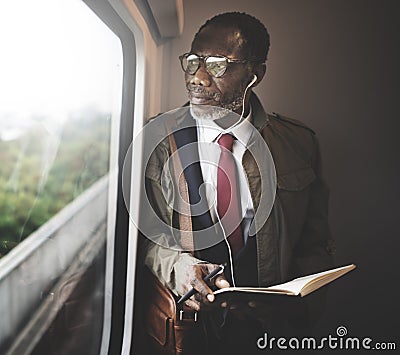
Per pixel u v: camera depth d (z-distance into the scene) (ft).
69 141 4.35
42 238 3.85
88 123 4.80
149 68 5.50
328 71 5.82
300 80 5.80
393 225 5.86
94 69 4.84
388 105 5.87
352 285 5.89
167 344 5.39
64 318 4.36
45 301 3.94
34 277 3.73
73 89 4.34
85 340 4.94
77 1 4.32
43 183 3.84
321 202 5.66
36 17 3.56
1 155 3.23
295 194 5.52
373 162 5.88
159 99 5.74
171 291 5.33
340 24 5.82
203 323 5.37
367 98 5.86
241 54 5.39
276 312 5.51
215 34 5.42
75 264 4.61
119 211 5.42
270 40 5.77
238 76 5.38
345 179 5.86
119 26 5.10
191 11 5.70
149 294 5.41
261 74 5.53
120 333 5.43
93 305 5.21
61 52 4.03
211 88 5.34
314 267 5.54
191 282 5.07
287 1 5.75
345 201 5.87
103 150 5.29
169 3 4.86
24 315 3.58
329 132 5.86
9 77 3.24
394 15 5.83
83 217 4.79
